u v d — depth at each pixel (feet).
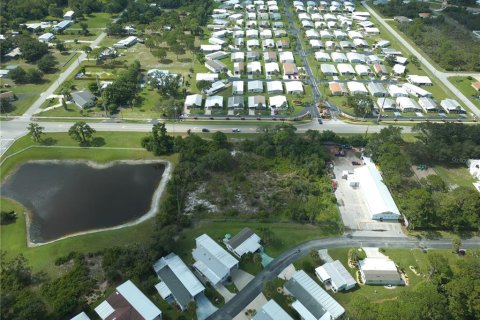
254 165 522.47
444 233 428.56
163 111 625.82
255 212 451.53
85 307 338.34
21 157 530.68
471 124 634.02
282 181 494.59
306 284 354.33
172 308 342.64
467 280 323.98
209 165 510.58
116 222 435.12
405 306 305.73
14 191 477.77
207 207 456.86
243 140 575.79
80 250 393.91
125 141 567.59
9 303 322.75
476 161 526.57
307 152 528.22
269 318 322.75
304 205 447.42
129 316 319.68
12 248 398.83
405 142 575.38
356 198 476.13
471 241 419.13
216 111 649.20
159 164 530.68
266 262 387.34
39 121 607.37
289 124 599.57
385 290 362.94
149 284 352.69
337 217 445.37
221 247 393.09
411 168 535.60
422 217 419.74
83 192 479.41
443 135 554.87
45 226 428.97
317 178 499.51
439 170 533.55
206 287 361.30
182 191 465.47
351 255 390.63
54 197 469.98
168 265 371.56
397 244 413.39
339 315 331.57
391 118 646.74
